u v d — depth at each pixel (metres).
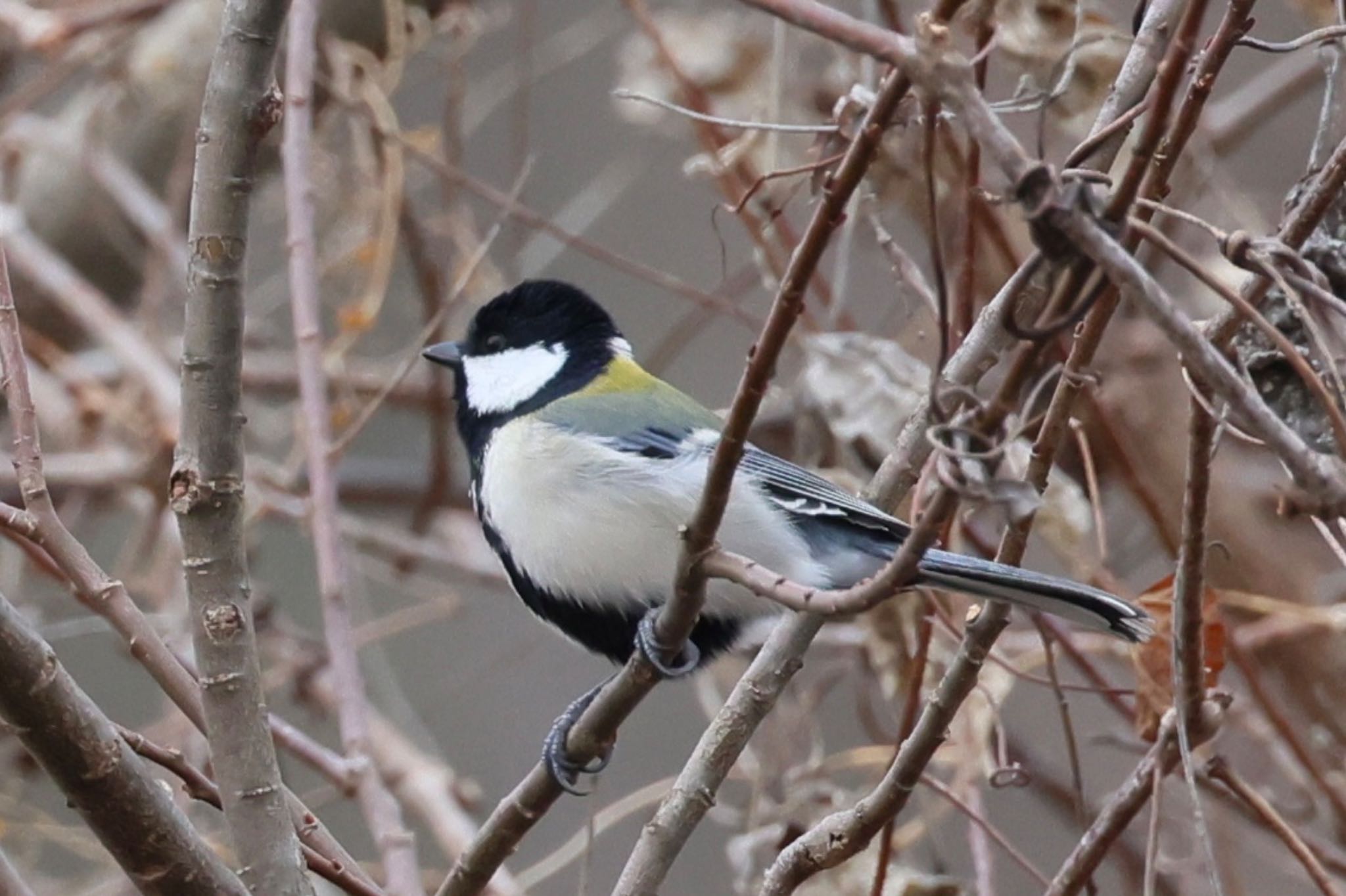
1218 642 7.88
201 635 6.18
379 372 14.03
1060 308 5.10
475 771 15.13
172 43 12.33
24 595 12.80
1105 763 12.24
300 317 9.41
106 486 12.69
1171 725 7.14
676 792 7.39
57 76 12.32
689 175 11.16
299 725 14.37
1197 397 6.40
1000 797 13.47
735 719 7.39
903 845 9.54
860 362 10.14
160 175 12.55
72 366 12.51
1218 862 9.98
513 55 16.56
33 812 10.91
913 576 5.28
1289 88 11.95
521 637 15.86
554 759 7.03
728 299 12.37
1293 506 6.88
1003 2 9.20
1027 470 6.92
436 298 12.20
